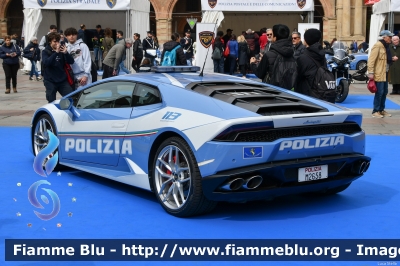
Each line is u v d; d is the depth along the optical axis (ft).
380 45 38.42
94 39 91.45
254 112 15.93
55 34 29.45
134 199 18.81
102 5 74.08
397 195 19.93
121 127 18.79
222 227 15.94
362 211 17.80
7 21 146.82
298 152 16.07
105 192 19.71
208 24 74.28
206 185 15.60
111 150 19.26
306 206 18.31
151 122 17.60
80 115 20.75
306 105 17.03
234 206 18.17
